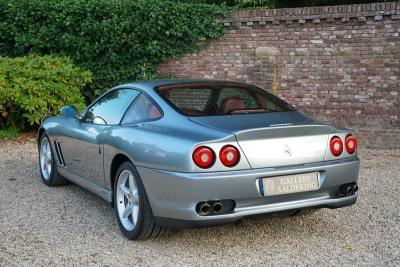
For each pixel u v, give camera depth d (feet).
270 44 35.63
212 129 14.33
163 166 14.19
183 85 17.22
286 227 17.08
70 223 17.58
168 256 14.58
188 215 13.71
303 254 14.74
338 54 33.65
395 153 31.35
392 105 32.53
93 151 18.08
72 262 14.16
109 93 19.08
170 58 38.70
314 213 18.67
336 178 15.08
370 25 32.55
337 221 17.80
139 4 38.52
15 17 41.09
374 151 32.14
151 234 15.26
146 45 38.86
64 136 20.70
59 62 38.27
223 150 13.74
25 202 20.20
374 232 16.67
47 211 18.97
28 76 35.73
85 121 19.76
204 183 13.50
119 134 16.28
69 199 20.61
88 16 39.60
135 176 15.26
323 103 34.40
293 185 14.43
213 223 13.78
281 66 35.37
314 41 34.24
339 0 42.86
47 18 40.78
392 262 14.11
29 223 17.57
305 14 34.12
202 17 37.17
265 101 17.31
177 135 14.42
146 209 14.97
